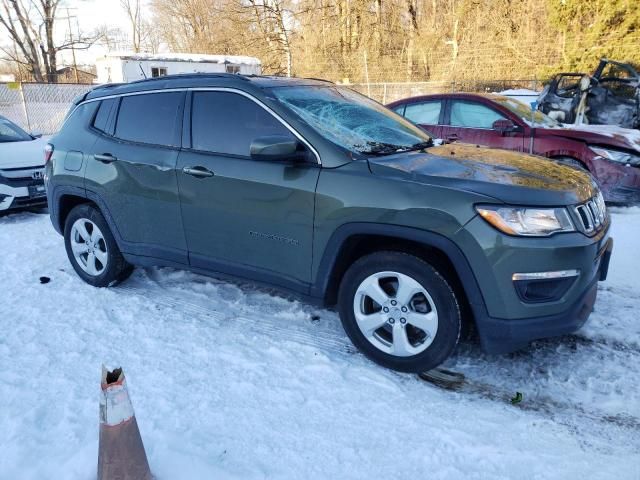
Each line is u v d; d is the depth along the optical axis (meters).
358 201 3.17
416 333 3.31
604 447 2.63
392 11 28.56
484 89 20.00
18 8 35.19
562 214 2.96
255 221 3.60
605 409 2.93
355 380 3.24
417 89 20.56
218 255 3.90
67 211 4.98
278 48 27.00
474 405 2.99
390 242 3.32
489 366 3.37
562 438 2.71
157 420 2.87
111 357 3.54
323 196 3.29
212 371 3.36
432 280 3.06
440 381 3.22
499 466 2.53
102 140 4.48
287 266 3.57
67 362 3.48
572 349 3.53
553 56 20.59
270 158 3.33
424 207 2.99
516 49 21.95
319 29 29.19
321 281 3.44
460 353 3.51
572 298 2.97
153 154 4.10
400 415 2.91
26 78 40.19
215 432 2.78
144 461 2.28
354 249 3.43
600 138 6.89
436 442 2.70
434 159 3.50
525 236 2.86
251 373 3.33
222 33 32.50
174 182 3.96
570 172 3.54
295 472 2.51
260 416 2.91
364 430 2.80
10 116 17.72
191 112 3.97
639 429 2.76
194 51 38.28
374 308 3.41
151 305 4.35
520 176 3.22
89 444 2.64
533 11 21.89
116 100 4.50
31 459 2.58
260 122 3.64
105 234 4.57
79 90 18.58
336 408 2.98
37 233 6.59
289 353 3.56
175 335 3.83
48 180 4.89
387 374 3.30
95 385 3.21
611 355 3.44
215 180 3.73
